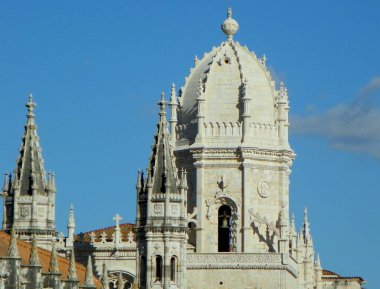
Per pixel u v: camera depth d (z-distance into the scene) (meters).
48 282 165.88
